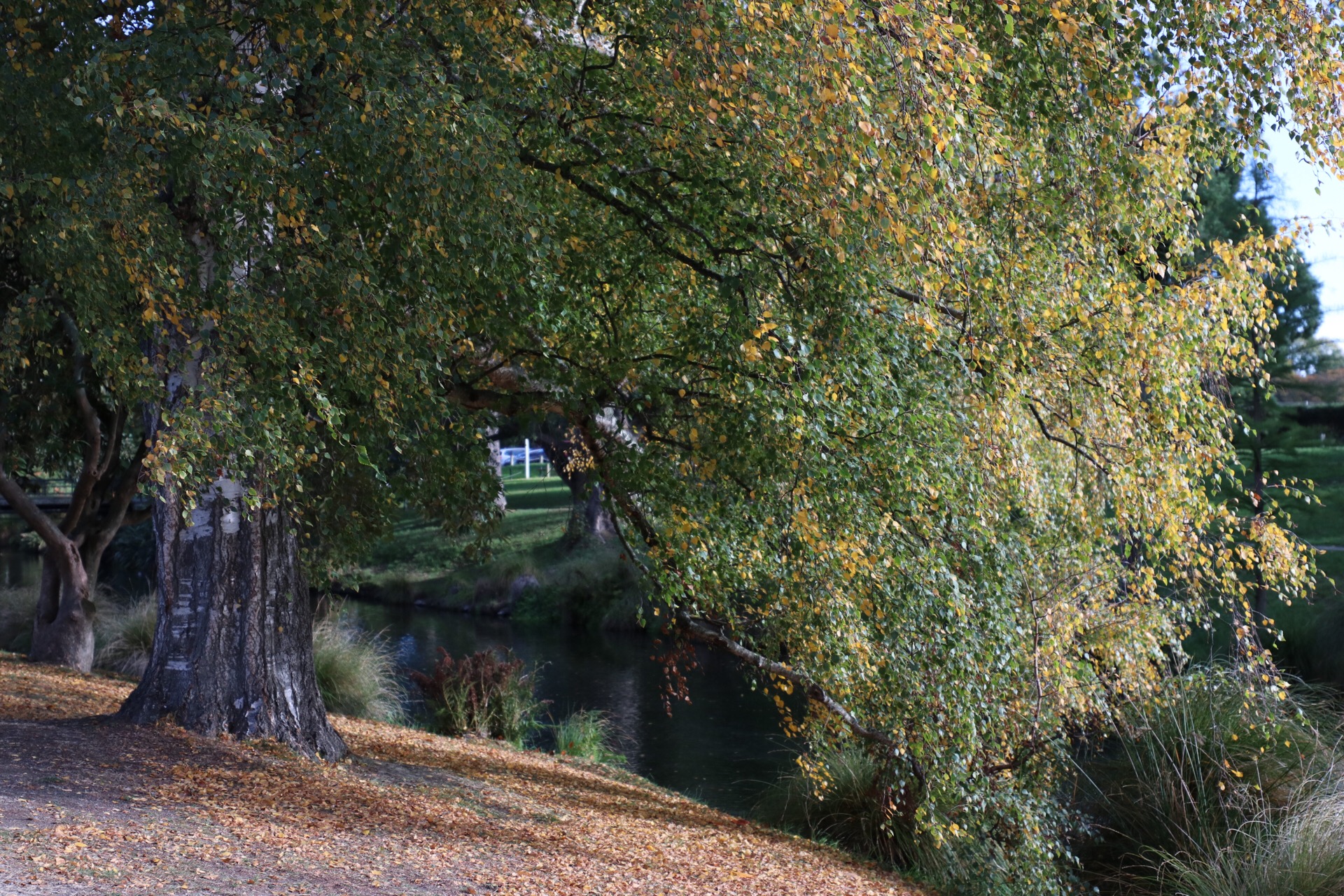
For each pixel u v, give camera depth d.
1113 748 9.64
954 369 6.45
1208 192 16.09
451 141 5.16
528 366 7.18
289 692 8.08
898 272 6.24
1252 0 6.28
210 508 7.83
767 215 5.96
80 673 13.46
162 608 8.01
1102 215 6.97
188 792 6.30
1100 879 8.40
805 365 5.73
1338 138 6.39
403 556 35.62
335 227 5.51
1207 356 7.36
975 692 6.80
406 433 6.61
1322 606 15.44
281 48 5.81
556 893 5.42
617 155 6.89
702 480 6.78
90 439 15.27
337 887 4.79
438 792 7.86
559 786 9.81
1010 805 7.43
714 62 5.17
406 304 5.83
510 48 6.14
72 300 5.64
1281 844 7.35
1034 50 6.56
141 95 5.00
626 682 19.44
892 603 6.41
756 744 14.59
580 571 28.88
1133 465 7.23
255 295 5.23
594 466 7.55
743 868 7.23
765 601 7.26
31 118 5.42
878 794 9.05
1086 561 8.24
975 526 6.43
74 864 4.42
